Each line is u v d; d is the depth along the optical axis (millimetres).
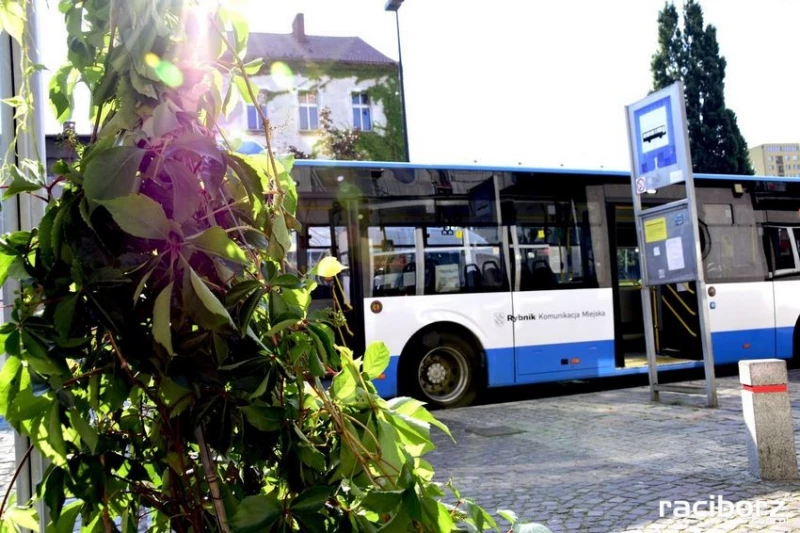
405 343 9695
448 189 10289
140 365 1205
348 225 9648
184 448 1336
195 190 1174
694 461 6348
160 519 1481
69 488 1252
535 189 10820
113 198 1108
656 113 9820
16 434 1681
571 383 12859
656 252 9898
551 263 10734
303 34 41406
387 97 40500
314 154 39531
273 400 1307
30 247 1225
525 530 1418
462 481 6000
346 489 1362
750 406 5781
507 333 10281
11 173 1221
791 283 12523
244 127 1455
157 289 1175
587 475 6023
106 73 1269
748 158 52031
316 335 1326
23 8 1479
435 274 10000
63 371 1163
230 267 1241
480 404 10492
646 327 10086
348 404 1402
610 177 11383
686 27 53031
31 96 1479
